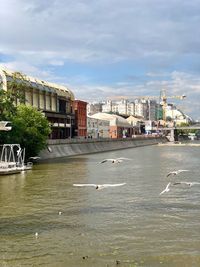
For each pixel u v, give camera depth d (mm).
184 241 31406
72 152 138250
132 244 30875
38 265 26969
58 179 67625
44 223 37531
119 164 97875
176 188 56906
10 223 37594
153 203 46125
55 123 164250
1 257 28500
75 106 190750
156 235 33094
